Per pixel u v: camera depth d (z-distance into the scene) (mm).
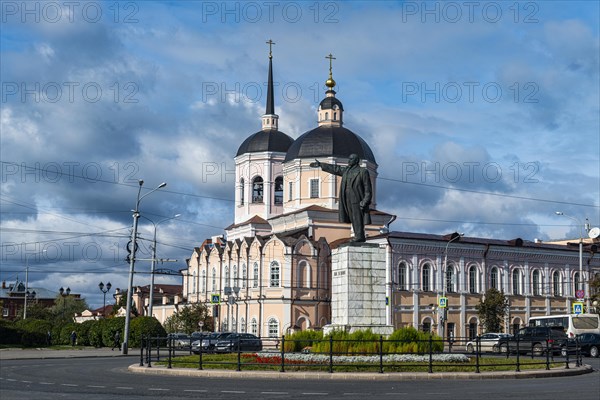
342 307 35781
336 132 96250
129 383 28984
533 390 25297
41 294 183000
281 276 89938
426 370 32062
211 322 101875
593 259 102875
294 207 95375
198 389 26016
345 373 30844
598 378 31922
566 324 63531
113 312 128375
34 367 42875
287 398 22688
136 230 64625
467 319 90625
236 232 103938
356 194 36469
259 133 104750
